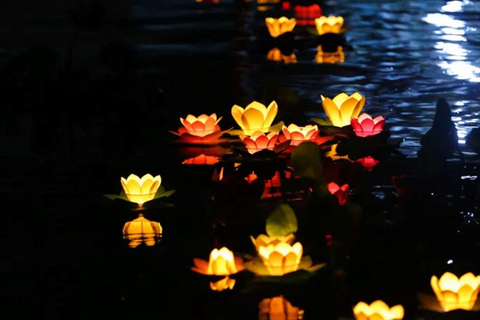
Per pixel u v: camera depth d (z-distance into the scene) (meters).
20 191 8.24
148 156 9.35
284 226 6.24
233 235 6.83
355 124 9.38
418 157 8.80
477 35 17.08
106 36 18.28
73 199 7.96
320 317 5.26
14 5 25.19
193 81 13.33
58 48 16.70
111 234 6.98
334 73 13.72
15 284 5.99
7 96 9.41
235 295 5.64
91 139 10.27
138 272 6.12
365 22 19.56
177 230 7.01
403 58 14.88
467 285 5.28
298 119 9.99
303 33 17.78
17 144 10.05
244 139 8.87
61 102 9.39
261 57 15.36
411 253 6.31
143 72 14.16
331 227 6.57
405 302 5.46
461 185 7.88
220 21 20.16
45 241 6.87
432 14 20.52
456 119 10.50
